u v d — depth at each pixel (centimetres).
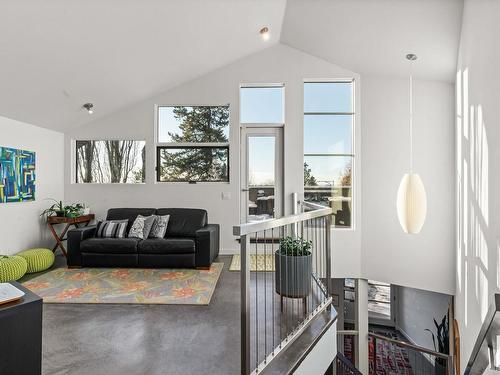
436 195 409
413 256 424
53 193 472
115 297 296
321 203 480
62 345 211
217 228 447
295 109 477
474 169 296
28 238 424
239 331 232
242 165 494
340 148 481
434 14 320
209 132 495
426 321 596
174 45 371
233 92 483
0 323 113
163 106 498
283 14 395
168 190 488
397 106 437
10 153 393
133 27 311
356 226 462
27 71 317
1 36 259
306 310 262
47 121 437
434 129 411
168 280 347
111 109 477
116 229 421
